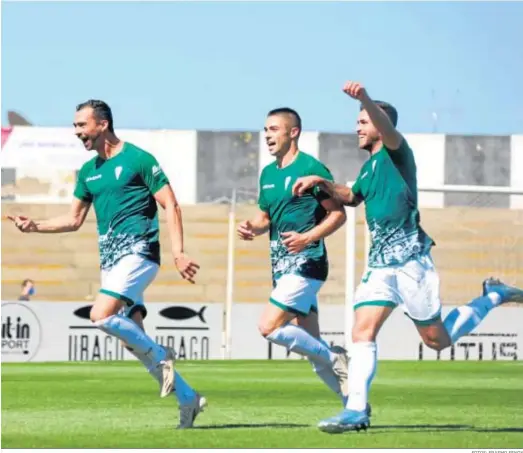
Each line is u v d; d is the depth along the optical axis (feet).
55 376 102.58
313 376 103.96
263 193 58.39
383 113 50.37
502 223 201.16
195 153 207.21
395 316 153.07
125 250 54.65
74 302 148.56
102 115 55.16
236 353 156.04
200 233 202.39
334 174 207.10
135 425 57.93
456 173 206.49
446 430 55.62
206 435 53.01
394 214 51.85
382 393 82.17
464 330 56.18
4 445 49.98
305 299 57.52
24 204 203.21
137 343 54.34
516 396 79.25
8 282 203.72
